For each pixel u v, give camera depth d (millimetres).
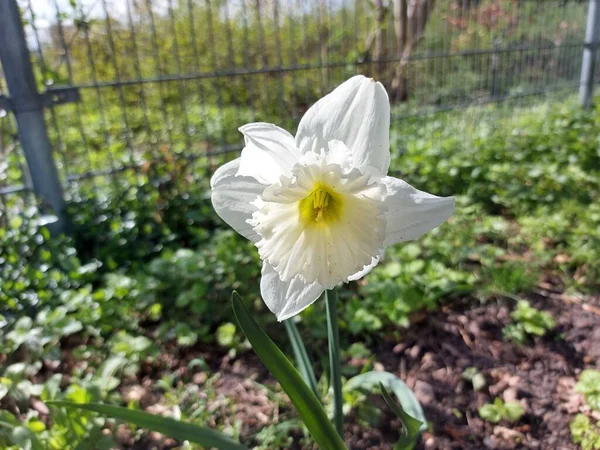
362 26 1126
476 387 352
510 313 428
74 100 523
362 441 308
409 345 400
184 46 1084
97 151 828
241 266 467
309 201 176
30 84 487
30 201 529
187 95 1170
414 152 788
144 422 196
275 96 1086
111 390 347
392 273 451
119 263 515
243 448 199
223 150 659
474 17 1082
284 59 1089
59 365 378
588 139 833
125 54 895
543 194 656
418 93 983
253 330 173
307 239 170
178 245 548
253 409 336
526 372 369
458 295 459
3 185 539
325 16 907
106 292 425
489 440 312
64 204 533
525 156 801
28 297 430
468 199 642
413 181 717
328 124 165
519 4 1055
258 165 167
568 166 729
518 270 474
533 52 1053
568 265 512
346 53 1044
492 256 509
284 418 326
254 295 440
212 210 595
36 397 346
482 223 598
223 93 1171
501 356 386
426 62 977
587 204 640
